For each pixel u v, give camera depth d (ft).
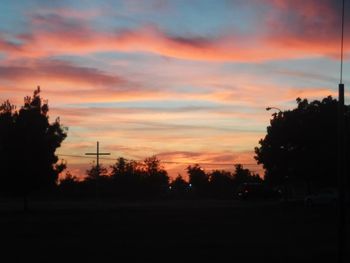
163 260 55.11
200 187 464.24
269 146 211.20
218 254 59.41
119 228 95.25
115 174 419.54
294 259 55.36
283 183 235.40
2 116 172.55
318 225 101.86
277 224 104.83
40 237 79.51
